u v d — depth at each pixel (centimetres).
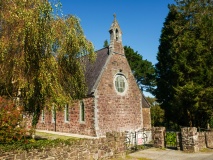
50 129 2783
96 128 2155
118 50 2566
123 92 2512
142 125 2655
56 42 1464
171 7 3244
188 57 2330
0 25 1309
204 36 2484
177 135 1580
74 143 1102
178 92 2225
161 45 3356
